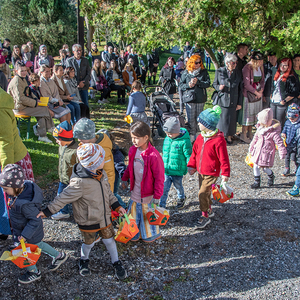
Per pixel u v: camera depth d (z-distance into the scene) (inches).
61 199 114.5
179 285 129.3
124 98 437.4
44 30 1020.5
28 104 252.2
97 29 521.3
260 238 161.3
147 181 141.8
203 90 285.1
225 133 291.3
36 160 234.4
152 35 300.8
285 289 127.3
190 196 204.8
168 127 165.9
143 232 148.0
